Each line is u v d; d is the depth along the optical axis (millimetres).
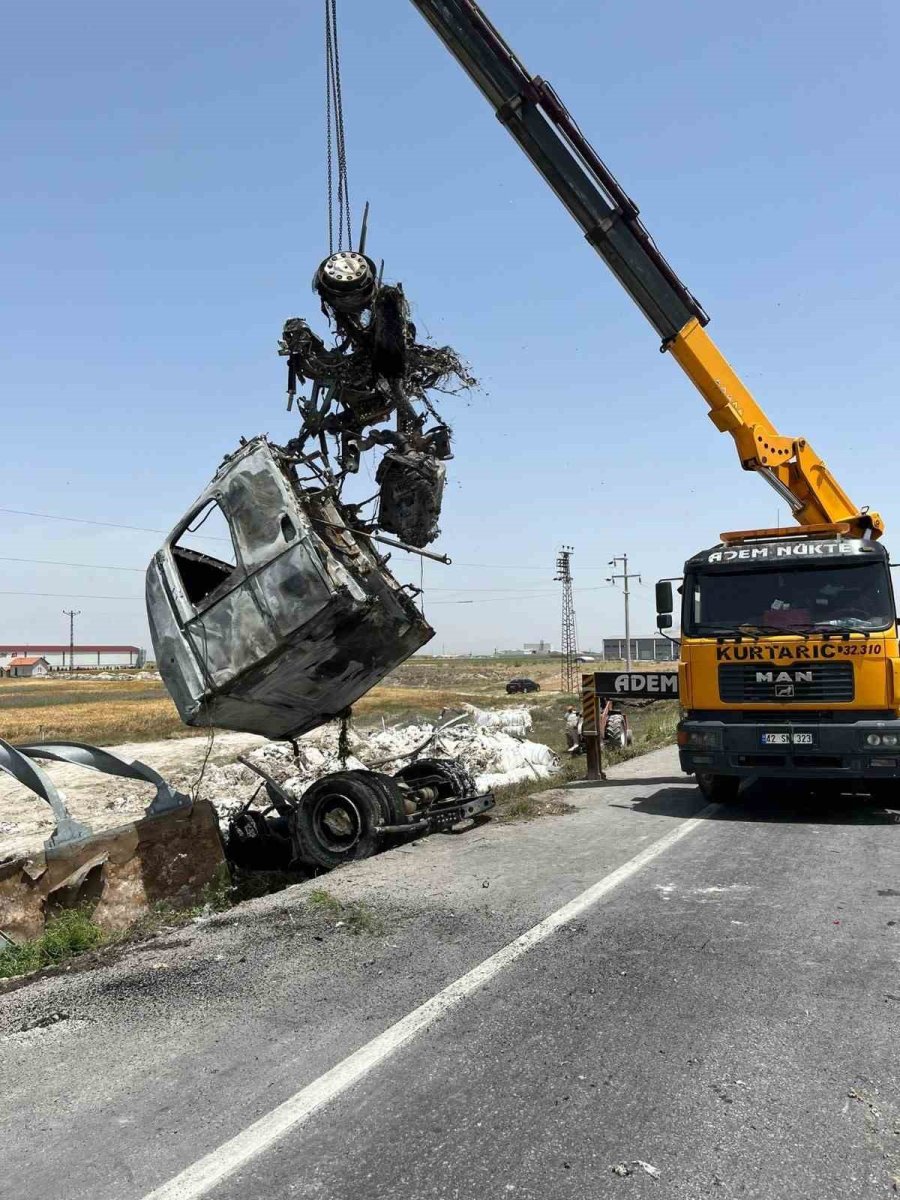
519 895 7023
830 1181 3221
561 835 9516
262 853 10188
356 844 8938
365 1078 4035
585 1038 4398
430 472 8898
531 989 5035
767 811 10930
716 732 10242
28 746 8250
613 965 5410
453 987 5086
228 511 8453
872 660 9766
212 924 6535
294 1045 4418
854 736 9711
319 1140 3537
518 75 10398
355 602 8211
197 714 8516
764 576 10555
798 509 13102
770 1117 3652
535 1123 3621
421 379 9352
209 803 8344
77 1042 4590
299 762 17703
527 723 28391
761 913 6492
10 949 6754
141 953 6004
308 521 8375
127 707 58562
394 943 5910
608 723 20734
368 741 21234
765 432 12352
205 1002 5035
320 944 5941
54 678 123562
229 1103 3861
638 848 8758
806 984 5094
